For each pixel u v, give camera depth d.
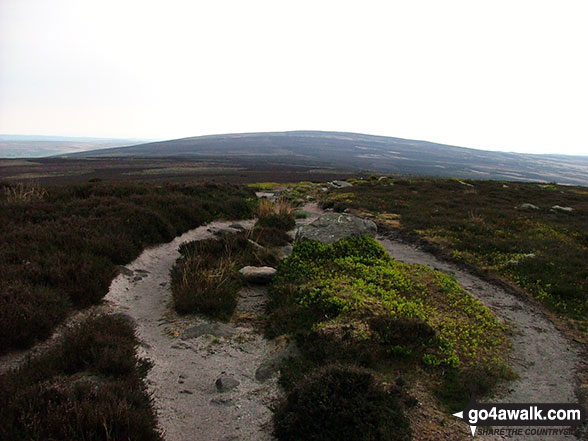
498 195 30.98
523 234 17.52
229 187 29.83
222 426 5.47
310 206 28.69
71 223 12.23
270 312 9.04
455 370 6.83
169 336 7.89
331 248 12.32
